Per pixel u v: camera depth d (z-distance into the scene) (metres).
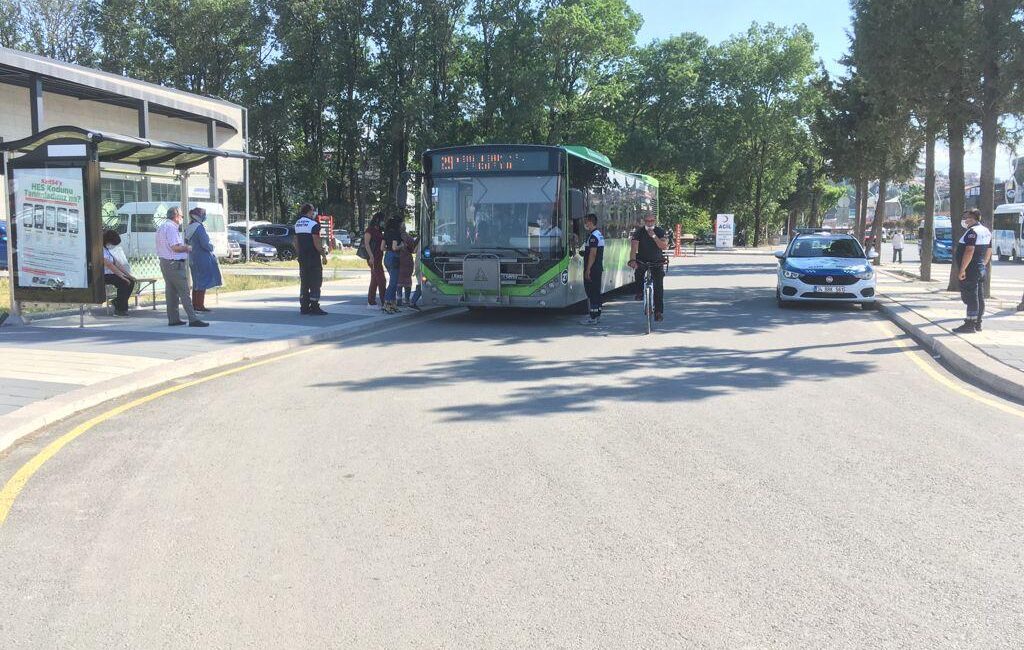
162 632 3.46
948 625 3.51
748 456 6.02
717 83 67.81
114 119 31.30
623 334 13.05
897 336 12.76
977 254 11.95
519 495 5.17
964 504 5.00
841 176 32.47
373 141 60.91
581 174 14.94
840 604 3.70
